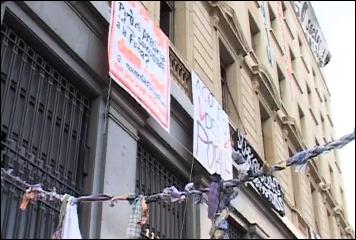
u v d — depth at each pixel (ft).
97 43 29.73
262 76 58.80
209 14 50.19
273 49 71.41
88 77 28.50
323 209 77.97
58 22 26.96
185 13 45.24
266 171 18.25
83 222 25.62
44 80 26.40
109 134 28.40
